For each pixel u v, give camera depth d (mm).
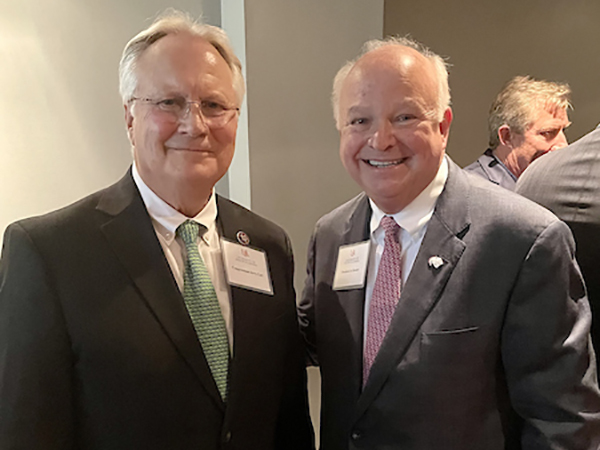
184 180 1040
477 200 1125
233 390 1078
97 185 1997
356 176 1191
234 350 1105
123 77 1072
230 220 1277
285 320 1265
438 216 1137
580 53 3238
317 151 2186
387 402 1103
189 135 1019
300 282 2232
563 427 979
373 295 1204
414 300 1093
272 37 1968
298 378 1331
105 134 1983
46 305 921
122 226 1056
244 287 1173
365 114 1119
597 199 1098
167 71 1019
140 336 981
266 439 1188
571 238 1027
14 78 1797
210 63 1052
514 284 1015
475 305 1042
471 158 3232
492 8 3078
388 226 1207
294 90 2064
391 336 1100
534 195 1229
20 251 944
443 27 3012
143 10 1972
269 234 1339
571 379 972
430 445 1058
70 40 1865
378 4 2266
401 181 1116
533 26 3154
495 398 1066
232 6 1964
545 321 983
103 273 991
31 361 903
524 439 1063
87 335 944
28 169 1864
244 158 2014
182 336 1013
